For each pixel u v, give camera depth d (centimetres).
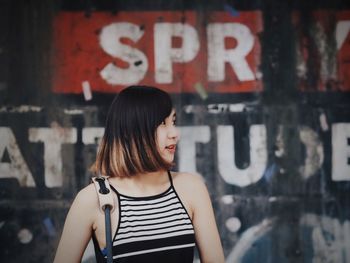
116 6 349
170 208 167
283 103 352
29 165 344
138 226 160
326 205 350
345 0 353
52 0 348
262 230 349
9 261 340
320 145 352
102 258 164
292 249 349
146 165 164
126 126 165
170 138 170
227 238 348
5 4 347
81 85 347
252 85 352
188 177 179
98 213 164
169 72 350
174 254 162
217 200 349
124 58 349
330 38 353
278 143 352
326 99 353
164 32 350
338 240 349
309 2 354
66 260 163
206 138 350
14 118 344
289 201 350
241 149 351
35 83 346
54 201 344
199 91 350
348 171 351
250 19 353
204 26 351
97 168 174
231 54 351
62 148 346
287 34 353
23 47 346
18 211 342
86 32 348
